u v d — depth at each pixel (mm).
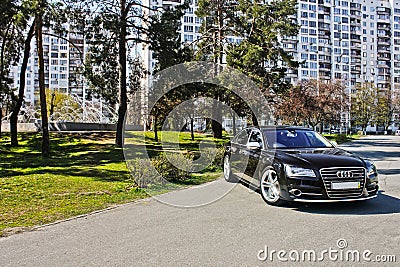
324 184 6766
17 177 11555
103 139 25859
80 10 20469
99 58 21375
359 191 6875
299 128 9492
